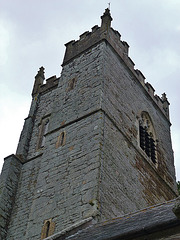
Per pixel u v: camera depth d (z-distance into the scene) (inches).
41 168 757.3
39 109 974.4
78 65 925.2
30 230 661.3
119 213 650.2
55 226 630.5
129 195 709.9
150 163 858.8
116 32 972.6
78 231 530.3
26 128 925.8
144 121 944.3
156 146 941.8
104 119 753.6
